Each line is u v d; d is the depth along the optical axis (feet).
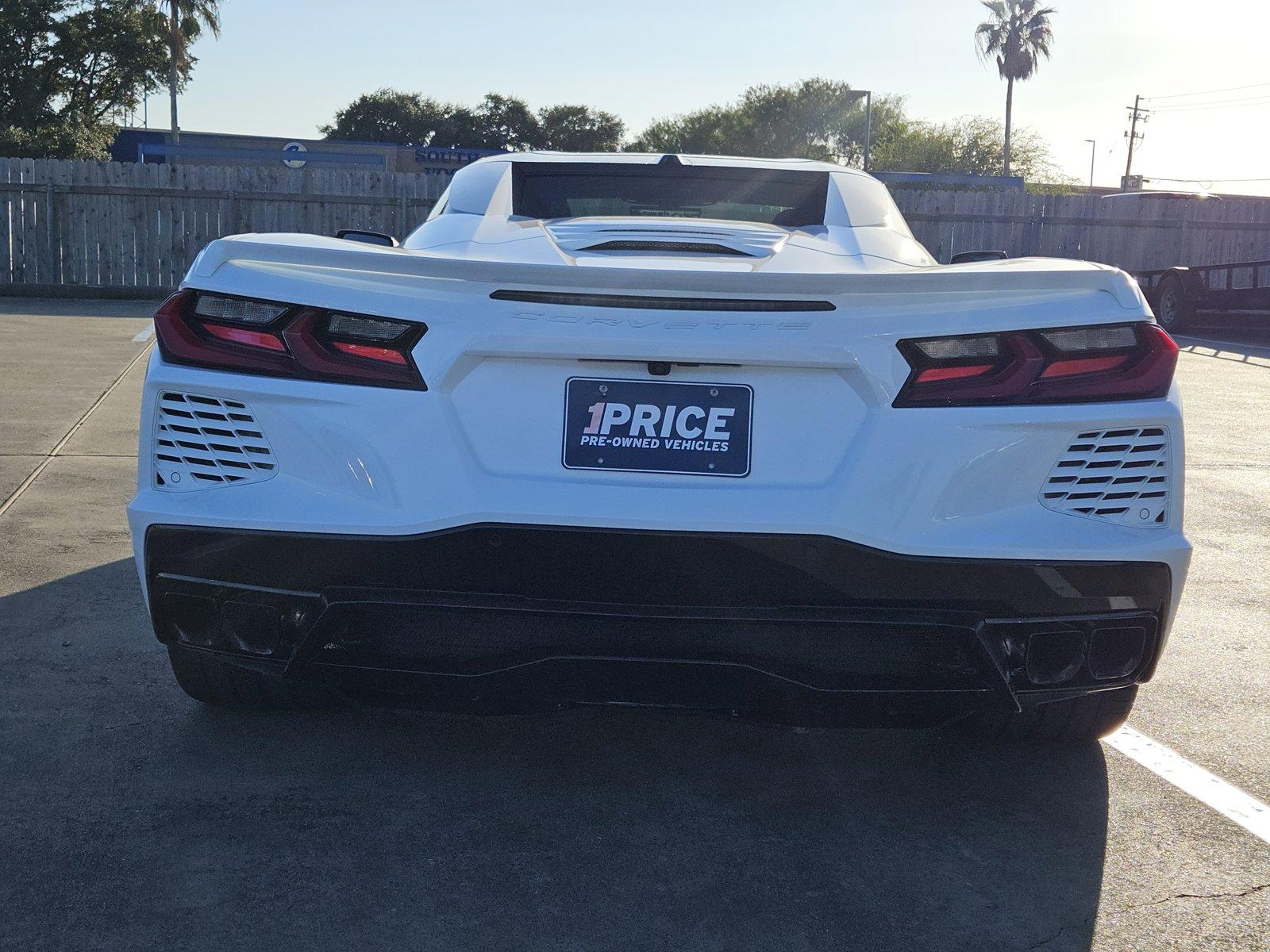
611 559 6.54
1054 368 6.73
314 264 6.83
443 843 7.01
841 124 207.41
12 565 12.29
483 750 8.38
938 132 195.93
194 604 6.97
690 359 6.57
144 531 6.89
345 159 100.83
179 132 124.26
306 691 8.48
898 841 7.22
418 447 6.63
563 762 8.23
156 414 6.93
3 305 45.21
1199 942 6.17
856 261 8.11
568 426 6.66
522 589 6.61
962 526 6.66
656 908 6.36
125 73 143.33
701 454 6.64
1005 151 185.98
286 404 6.72
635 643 6.55
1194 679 10.18
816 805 7.68
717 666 6.58
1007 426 6.66
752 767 8.26
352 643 6.78
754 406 6.66
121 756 8.00
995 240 59.88
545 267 6.60
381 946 5.92
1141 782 8.13
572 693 6.85
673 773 8.12
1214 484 18.76
